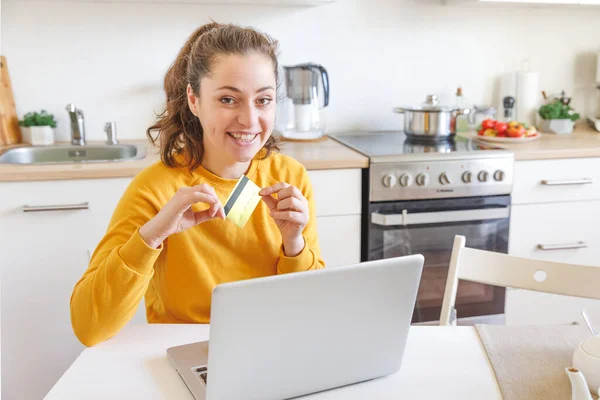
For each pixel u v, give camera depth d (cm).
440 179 249
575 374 89
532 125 315
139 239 117
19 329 232
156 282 144
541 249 266
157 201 137
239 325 90
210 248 142
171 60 287
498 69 316
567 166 262
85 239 229
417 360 115
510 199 259
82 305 119
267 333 93
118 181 228
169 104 142
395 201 249
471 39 311
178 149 145
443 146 268
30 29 275
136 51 284
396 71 308
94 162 236
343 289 96
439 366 113
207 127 129
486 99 319
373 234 249
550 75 322
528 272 151
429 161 246
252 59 124
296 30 295
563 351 118
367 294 98
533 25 315
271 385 98
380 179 245
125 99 287
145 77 287
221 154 143
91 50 281
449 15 306
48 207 223
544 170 260
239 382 96
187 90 136
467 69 313
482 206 256
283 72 287
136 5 279
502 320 269
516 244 264
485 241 260
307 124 282
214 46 125
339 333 100
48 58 279
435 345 121
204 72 125
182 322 143
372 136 298
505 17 312
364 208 250
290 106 282
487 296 265
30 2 272
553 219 265
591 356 105
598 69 316
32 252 227
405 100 312
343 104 307
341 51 301
